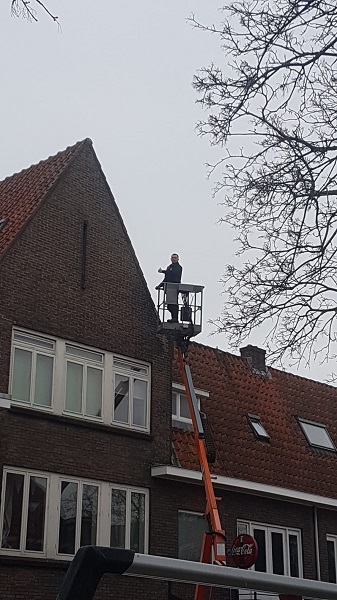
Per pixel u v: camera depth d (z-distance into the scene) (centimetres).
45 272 1523
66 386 1511
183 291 1648
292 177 834
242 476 1772
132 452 1595
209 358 2053
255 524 1798
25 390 1435
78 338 1548
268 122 839
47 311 1505
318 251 846
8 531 1350
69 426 1491
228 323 882
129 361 1645
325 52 795
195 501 1684
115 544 1516
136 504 1582
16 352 1438
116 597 823
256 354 2205
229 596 281
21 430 1408
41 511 1405
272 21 789
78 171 1667
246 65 825
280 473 1884
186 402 1816
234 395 2002
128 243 1719
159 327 1633
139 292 1705
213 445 1616
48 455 1438
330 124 827
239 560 1507
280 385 2206
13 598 1316
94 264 1628
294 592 275
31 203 1598
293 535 1880
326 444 2133
